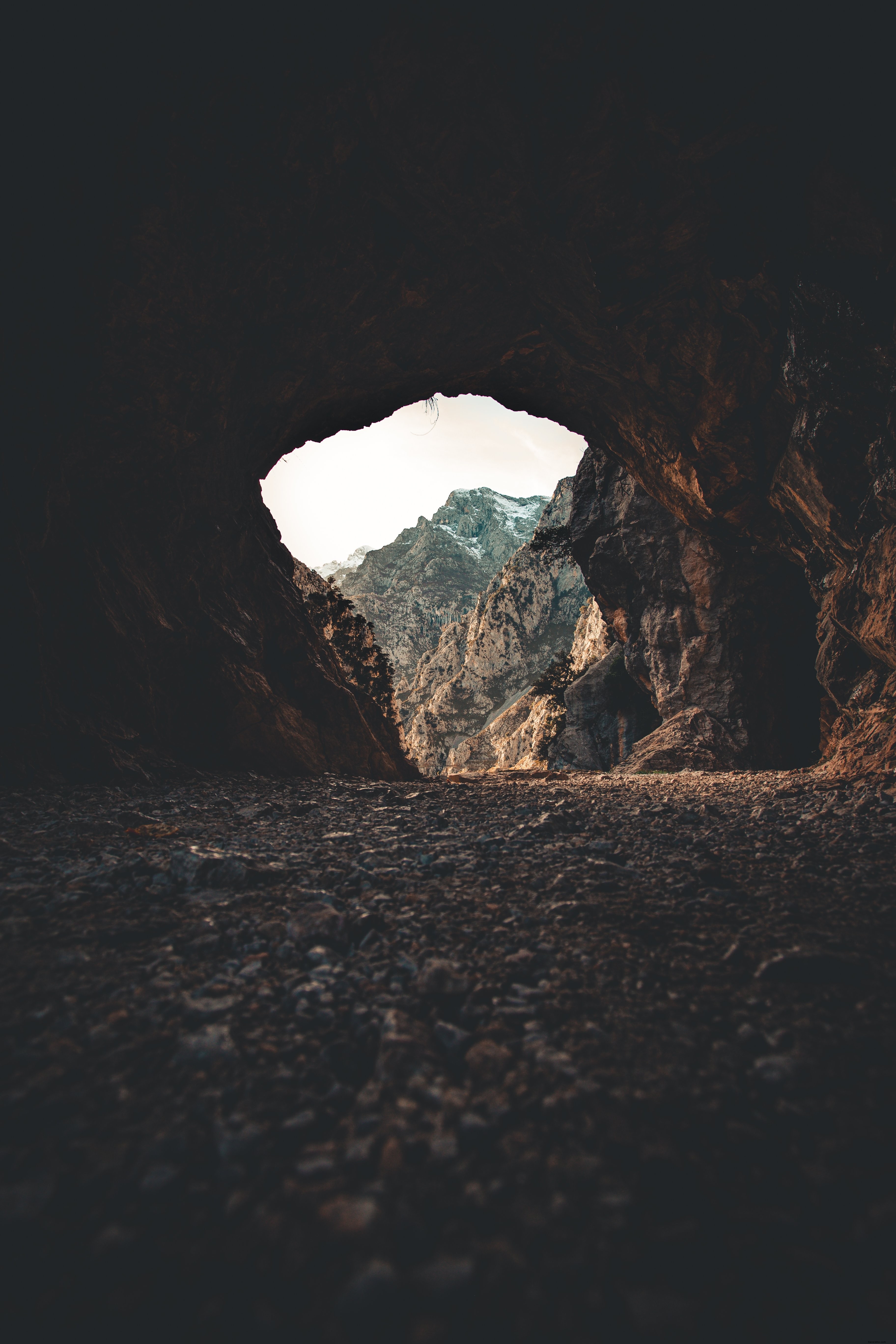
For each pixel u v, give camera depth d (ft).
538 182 46.80
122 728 39.65
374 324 61.31
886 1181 6.03
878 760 42.45
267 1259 5.16
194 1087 7.35
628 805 35.22
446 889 15.57
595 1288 4.93
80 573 38.96
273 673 63.87
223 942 11.75
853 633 59.11
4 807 25.77
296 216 45.96
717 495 86.99
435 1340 4.52
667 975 10.55
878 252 42.14
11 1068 7.63
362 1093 7.36
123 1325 4.65
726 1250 5.29
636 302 59.26
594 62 37.86
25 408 33.91
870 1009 9.30
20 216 30.96
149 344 40.86
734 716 117.19
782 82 36.52
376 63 37.78
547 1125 6.76
